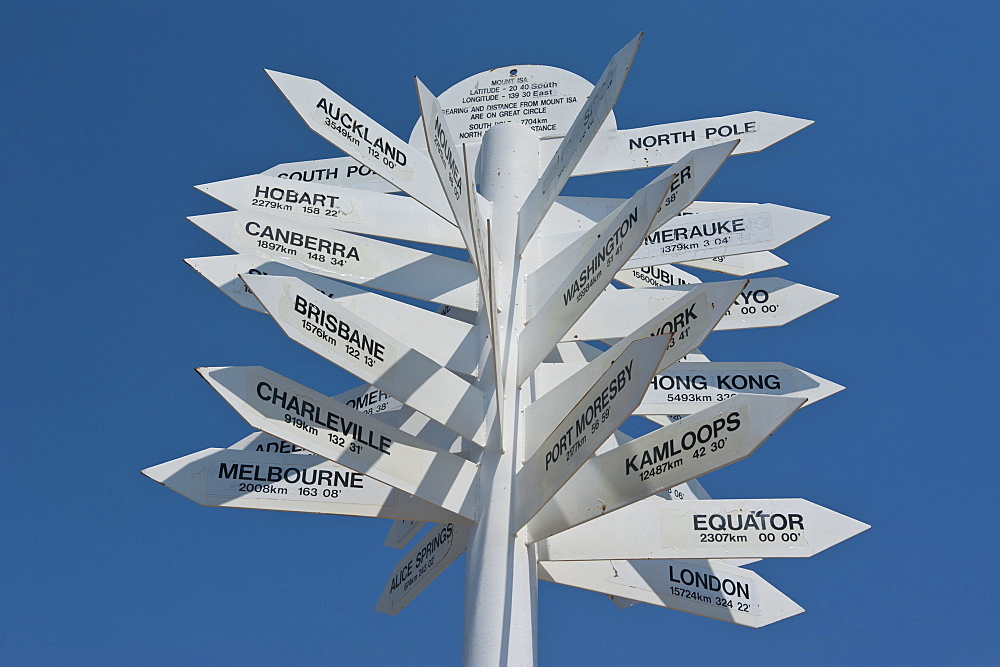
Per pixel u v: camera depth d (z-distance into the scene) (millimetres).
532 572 6684
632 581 7289
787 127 8094
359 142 6836
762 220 7711
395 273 7609
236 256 7430
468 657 6410
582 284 6719
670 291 7617
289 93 6574
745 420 5480
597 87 6691
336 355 6152
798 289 8031
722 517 6703
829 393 7641
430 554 7656
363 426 6480
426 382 6699
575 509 6305
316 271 7398
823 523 6637
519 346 7355
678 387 7598
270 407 6098
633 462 6008
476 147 8820
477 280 7719
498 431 6766
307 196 7766
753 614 7395
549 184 7344
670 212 6031
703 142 8125
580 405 5996
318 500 6867
